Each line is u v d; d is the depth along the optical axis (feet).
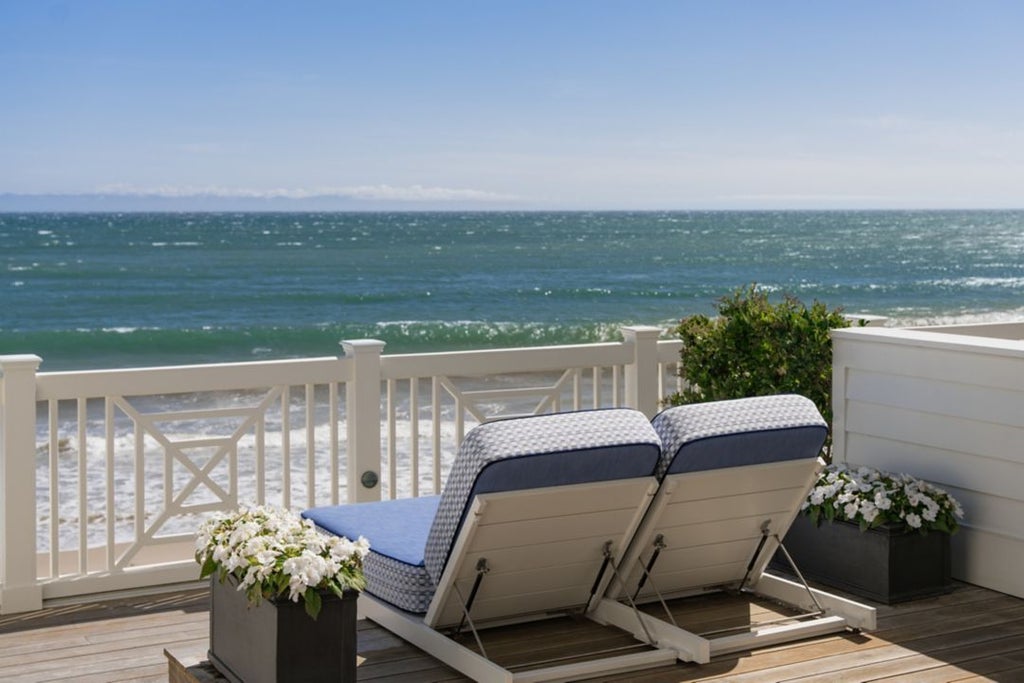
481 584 12.19
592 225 122.01
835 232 130.31
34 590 14.76
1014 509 14.67
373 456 17.10
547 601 12.96
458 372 17.78
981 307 111.55
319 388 50.78
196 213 133.80
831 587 15.29
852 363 16.93
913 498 14.67
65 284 95.71
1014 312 109.19
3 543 14.74
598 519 12.14
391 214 127.13
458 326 82.69
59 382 14.93
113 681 12.17
